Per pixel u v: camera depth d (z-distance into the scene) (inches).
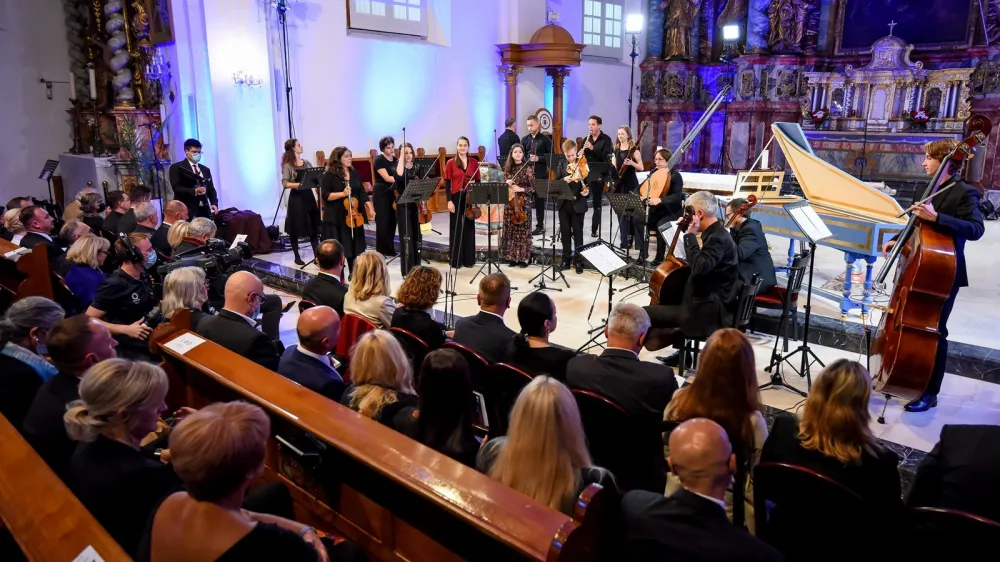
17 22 404.2
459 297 267.4
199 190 303.9
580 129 533.6
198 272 147.3
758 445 99.6
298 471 92.4
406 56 429.4
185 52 347.9
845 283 222.7
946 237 144.1
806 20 511.2
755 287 169.9
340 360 149.2
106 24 376.5
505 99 485.7
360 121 414.6
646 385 108.3
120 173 371.2
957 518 76.1
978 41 448.8
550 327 123.6
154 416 82.0
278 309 180.9
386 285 157.1
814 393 87.2
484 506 65.8
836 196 245.9
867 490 84.0
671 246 185.0
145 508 77.9
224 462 59.4
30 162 420.8
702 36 564.7
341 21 396.2
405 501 79.4
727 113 533.0
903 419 160.4
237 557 57.9
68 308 178.7
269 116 370.3
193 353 114.2
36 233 213.3
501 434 131.8
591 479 76.2
